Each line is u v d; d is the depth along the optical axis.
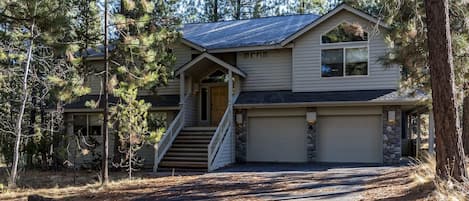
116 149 18.52
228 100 19.98
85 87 14.11
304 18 23.97
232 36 22.22
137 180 14.73
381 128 18.59
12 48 15.09
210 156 17.22
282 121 20.09
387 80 18.53
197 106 21.78
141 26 14.42
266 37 21.23
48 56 16.39
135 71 14.39
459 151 9.14
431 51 9.42
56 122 19.61
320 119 19.56
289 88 20.16
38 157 19.50
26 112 19.45
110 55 14.89
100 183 13.88
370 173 14.55
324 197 10.02
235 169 17.27
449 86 9.24
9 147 18.06
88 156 21.02
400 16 13.28
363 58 18.91
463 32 12.55
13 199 11.61
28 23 13.23
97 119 21.89
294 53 19.78
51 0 12.99
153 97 21.42
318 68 19.45
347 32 18.02
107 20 13.58
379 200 9.11
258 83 20.59
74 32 15.55
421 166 13.15
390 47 15.47
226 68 19.77
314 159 19.28
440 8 9.37
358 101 18.05
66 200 11.12
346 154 19.17
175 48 21.55
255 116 20.36
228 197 10.61
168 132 18.78
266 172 15.80
